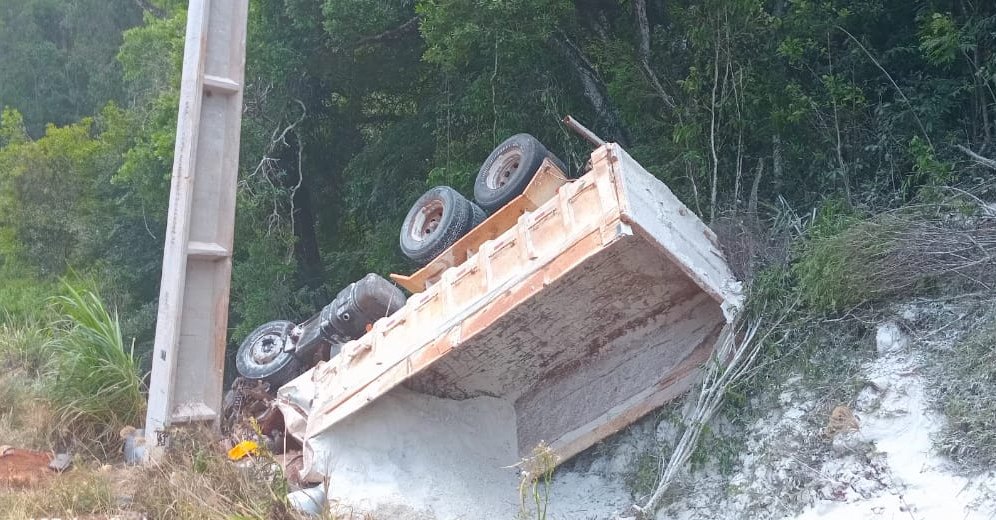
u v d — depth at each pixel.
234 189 8.68
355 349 7.84
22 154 20.12
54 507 6.72
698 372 7.23
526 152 8.66
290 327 9.58
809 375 6.72
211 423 8.33
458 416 7.93
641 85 10.72
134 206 17.64
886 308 6.86
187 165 8.35
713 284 7.15
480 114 12.23
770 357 6.95
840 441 6.15
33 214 19.62
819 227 7.64
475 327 7.06
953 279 6.75
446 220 8.66
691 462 6.82
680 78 10.76
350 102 16.02
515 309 7.04
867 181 8.83
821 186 9.09
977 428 5.65
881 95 9.36
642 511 6.60
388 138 14.62
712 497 6.57
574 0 12.29
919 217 7.17
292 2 13.32
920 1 9.81
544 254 6.84
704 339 7.48
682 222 7.45
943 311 6.61
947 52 8.59
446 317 7.29
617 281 7.24
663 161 10.23
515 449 7.93
